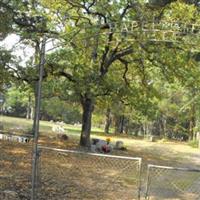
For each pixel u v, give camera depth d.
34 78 27.14
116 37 22.17
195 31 12.91
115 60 29.56
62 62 26.73
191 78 29.27
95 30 18.39
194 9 23.52
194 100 50.41
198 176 19.05
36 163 11.27
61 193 12.50
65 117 70.31
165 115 61.53
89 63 26.50
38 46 25.97
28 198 11.35
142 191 14.19
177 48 26.05
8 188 12.05
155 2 22.41
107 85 27.34
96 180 15.26
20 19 25.89
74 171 16.61
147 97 31.53
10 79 26.89
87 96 27.08
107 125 61.28
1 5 20.11
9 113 75.12
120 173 17.14
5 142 23.03
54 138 32.66
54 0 26.88
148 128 65.44
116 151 30.64
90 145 28.86
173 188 15.50
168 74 29.03
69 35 21.95
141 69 31.12
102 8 25.34
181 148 43.41
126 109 54.56
